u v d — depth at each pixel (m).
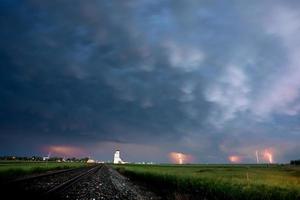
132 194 27.41
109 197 23.16
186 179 33.28
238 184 28.55
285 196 23.97
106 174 59.34
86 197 21.47
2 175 32.88
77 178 39.19
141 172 52.94
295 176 64.19
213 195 27.11
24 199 17.34
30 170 47.31
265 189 26.08
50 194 20.50
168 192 31.03
